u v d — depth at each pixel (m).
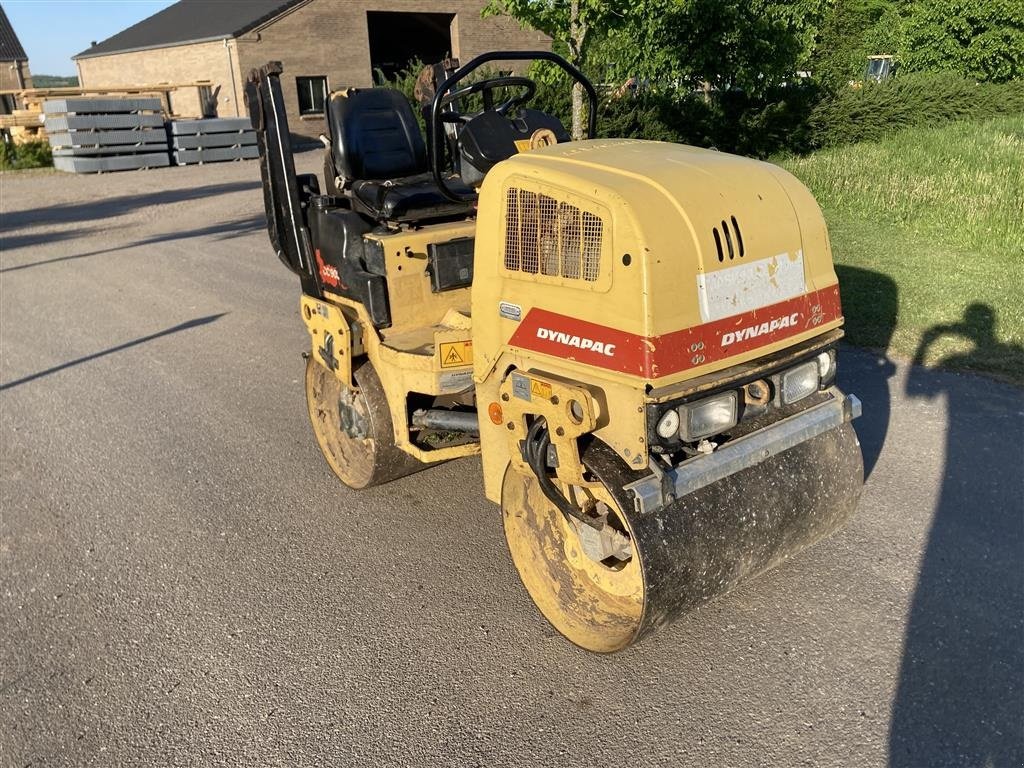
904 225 9.78
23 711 3.32
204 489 5.04
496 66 21.38
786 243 3.10
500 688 3.27
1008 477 4.47
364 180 4.97
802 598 3.64
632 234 2.72
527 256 3.11
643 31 12.86
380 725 3.12
